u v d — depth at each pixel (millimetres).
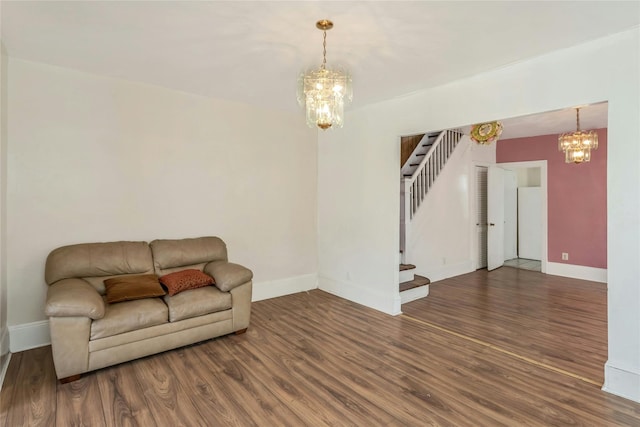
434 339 3363
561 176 6020
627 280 2375
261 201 4609
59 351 2516
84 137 3359
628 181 2354
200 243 3861
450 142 5965
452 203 5992
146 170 3719
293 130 4898
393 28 2359
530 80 2834
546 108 2740
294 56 2875
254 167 4531
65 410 2240
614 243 2426
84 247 3227
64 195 3275
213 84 3654
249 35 2500
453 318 3947
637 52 2307
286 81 3543
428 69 3076
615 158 2408
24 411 2229
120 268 3285
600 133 5582
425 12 2146
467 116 3277
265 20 2275
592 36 2441
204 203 4129
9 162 3016
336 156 4844
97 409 2256
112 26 2387
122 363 2863
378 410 2252
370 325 3734
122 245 3414
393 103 3988
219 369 2779
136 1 2061
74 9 2158
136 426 2096
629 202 2354
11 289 3053
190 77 3441
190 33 2479
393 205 4051
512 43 2561
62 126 3246
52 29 2439
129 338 2807
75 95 3297
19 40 2639
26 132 3082
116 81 3498
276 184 4746
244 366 2832
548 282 5609
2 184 2850
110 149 3500
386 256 4148
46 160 3182
